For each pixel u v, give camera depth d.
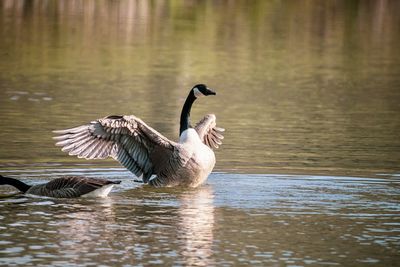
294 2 46.47
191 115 22.48
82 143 14.51
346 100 25.27
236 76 28.97
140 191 14.62
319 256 11.00
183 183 14.95
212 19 40.97
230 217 12.83
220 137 16.77
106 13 41.66
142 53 32.66
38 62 30.31
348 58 33.31
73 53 32.22
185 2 45.50
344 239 11.76
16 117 21.42
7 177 14.59
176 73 29.11
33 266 10.44
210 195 14.28
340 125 21.55
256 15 42.50
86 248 11.19
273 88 26.97
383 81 28.72
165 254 11.00
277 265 10.63
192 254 11.01
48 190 14.14
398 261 10.85
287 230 12.17
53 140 18.94
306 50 34.75
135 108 23.02
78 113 22.11
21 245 11.27
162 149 14.88
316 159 17.36
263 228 12.27
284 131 20.62
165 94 25.38
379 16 43.28
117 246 11.29
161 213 13.05
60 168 16.31
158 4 44.59
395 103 24.95
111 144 14.80
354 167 16.62
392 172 16.23
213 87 26.86
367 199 14.09
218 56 32.69
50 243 11.37
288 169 16.36
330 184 15.19
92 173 16.03
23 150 17.84
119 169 16.47
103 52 32.62
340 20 41.94
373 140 19.66
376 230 12.22
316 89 27.03
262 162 17.02
